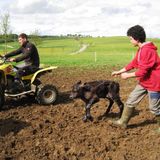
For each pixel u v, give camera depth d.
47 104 5.57
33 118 4.80
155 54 3.76
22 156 3.51
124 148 3.70
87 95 4.62
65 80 8.49
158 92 3.84
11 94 5.39
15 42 53.94
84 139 3.94
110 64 13.86
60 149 3.66
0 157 3.43
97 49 52.12
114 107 5.36
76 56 24.73
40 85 5.56
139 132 4.20
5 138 3.99
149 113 5.01
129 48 53.22
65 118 4.84
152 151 3.60
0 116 4.95
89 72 10.48
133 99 4.11
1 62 5.53
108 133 4.15
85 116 4.64
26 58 5.53
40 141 3.92
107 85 4.58
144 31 3.79
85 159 3.43
